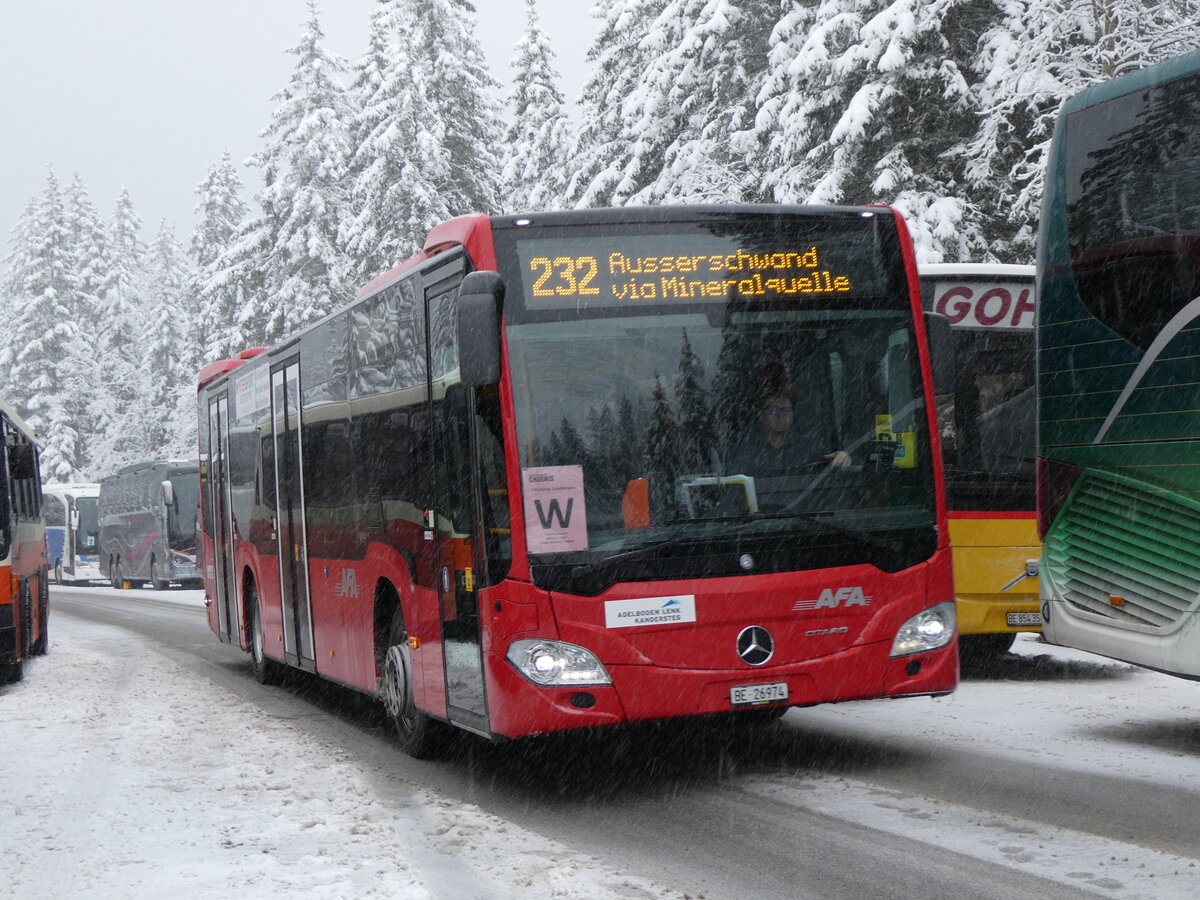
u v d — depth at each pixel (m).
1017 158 21.44
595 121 35.69
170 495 28.33
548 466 7.41
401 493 9.09
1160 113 8.27
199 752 9.65
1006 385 12.38
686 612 7.35
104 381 70.00
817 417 7.74
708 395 7.63
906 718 9.95
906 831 6.53
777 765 8.41
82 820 7.39
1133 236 8.40
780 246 7.91
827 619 7.55
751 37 28.83
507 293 7.57
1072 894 5.38
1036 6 20.06
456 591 8.02
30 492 17.11
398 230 39.66
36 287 70.75
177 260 72.31
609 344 7.61
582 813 7.36
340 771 8.73
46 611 18.94
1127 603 8.38
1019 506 12.20
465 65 43.38
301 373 12.02
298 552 12.23
